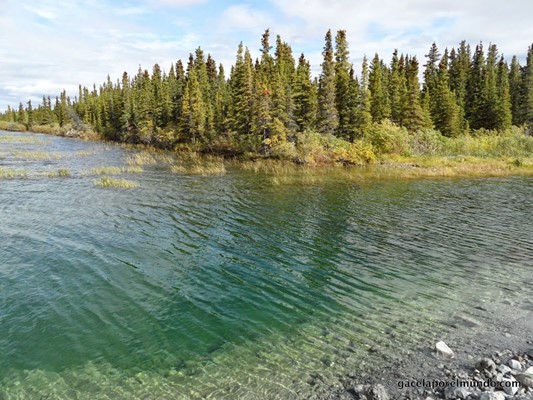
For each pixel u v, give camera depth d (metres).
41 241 14.91
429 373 7.01
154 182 31.08
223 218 19.84
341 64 63.56
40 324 8.98
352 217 20.64
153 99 84.50
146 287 11.18
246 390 6.61
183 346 8.14
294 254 14.40
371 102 66.88
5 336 8.41
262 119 53.72
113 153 56.12
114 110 100.12
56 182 28.41
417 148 55.16
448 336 8.40
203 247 14.98
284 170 41.94
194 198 24.98
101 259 13.25
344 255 14.32
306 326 8.99
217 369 7.29
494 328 8.75
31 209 19.94
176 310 9.82
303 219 20.03
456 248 15.23
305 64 72.31
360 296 10.70
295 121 60.16
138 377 7.06
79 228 16.84
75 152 54.00
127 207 21.38
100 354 7.83
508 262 13.55
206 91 81.62
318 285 11.50
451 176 39.16
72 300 10.23
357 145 50.59
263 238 16.42
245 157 54.22
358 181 35.00
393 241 16.22
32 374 7.17
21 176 30.55
